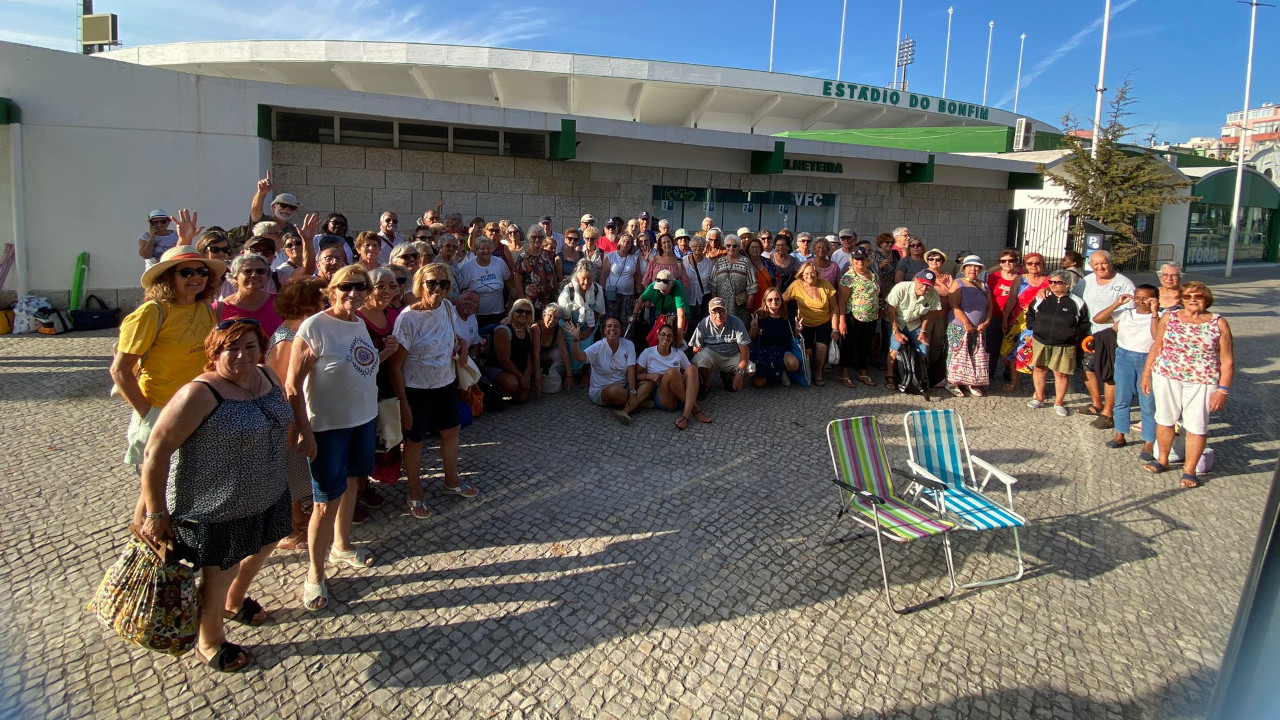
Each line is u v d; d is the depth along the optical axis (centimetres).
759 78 2720
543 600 376
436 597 374
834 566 423
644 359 683
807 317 797
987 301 792
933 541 460
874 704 313
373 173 1155
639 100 2716
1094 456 627
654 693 314
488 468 539
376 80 2447
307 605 358
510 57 2348
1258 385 900
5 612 345
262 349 304
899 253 919
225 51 2261
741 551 434
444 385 457
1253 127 5288
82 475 495
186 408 275
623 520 466
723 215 1525
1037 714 311
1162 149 2686
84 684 302
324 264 436
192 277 362
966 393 809
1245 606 181
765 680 324
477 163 1236
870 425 467
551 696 309
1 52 894
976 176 1867
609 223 916
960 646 355
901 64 4209
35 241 941
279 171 1095
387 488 501
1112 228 1541
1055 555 450
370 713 295
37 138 925
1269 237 3117
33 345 849
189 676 310
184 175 1003
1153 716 311
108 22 1414
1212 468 605
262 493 301
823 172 1622
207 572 303
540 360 728
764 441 620
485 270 734
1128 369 641
